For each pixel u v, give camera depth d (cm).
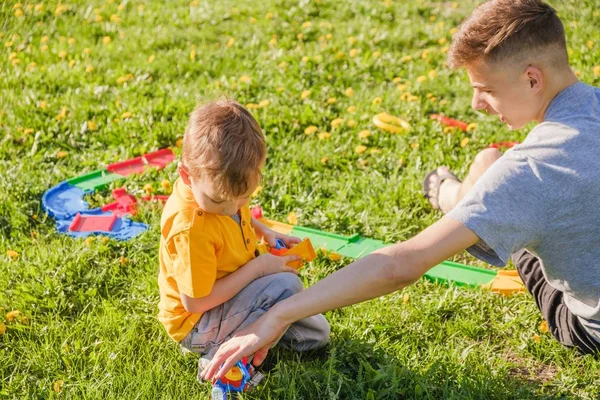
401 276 214
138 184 405
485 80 226
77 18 712
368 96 526
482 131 471
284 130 473
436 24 686
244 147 227
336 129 468
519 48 216
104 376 257
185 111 494
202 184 228
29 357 268
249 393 247
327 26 683
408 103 507
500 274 328
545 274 240
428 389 248
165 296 253
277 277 249
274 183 404
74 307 301
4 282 311
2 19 685
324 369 257
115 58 611
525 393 248
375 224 370
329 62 589
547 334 283
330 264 334
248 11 737
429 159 430
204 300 240
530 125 473
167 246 236
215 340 250
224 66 589
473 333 287
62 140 456
